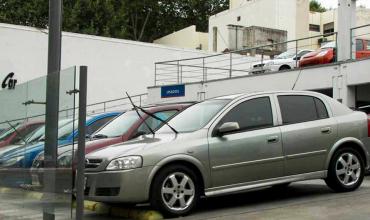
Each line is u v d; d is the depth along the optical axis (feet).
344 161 29.91
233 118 27.25
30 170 25.27
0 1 143.64
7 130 30.71
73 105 21.59
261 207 26.86
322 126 29.27
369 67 55.93
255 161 26.99
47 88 23.76
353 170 30.25
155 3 173.58
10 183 27.86
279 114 28.43
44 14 141.90
